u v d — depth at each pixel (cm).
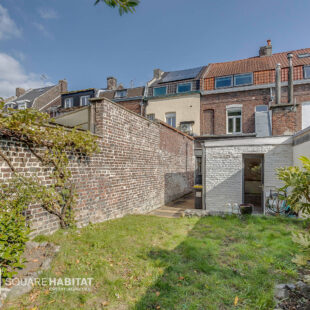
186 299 250
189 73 1888
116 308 234
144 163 838
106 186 604
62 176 452
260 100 1515
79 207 504
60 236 410
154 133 932
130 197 730
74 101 2098
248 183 838
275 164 736
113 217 631
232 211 669
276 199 690
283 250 376
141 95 1839
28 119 368
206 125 1647
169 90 1762
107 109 613
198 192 911
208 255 363
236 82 1593
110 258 343
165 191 1052
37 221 403
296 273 300
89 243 394
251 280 289
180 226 544
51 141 432
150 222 579
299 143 653
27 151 387
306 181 280
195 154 1566
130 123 739
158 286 274
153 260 343
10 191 351
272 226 524
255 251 379
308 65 1419
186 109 1689
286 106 970
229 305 242
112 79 2302
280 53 1753
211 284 279
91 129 597
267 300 245
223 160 805
